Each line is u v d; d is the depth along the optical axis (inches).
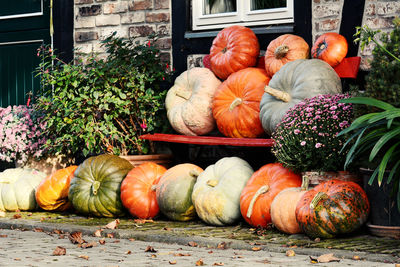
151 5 281.9
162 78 267.3
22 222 223.0
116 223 210.8
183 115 251.1
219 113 241.8
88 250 169.8
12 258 156.8
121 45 270.1
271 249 166.7
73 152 271.9
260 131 236.4
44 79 277.9
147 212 227.9
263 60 250.1
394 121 175.5
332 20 242.1
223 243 175.2
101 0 293.3
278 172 202.2
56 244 180.7
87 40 296.8
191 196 219.8
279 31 253.3
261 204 198.4
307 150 192.5
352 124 170.7
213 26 273.3
